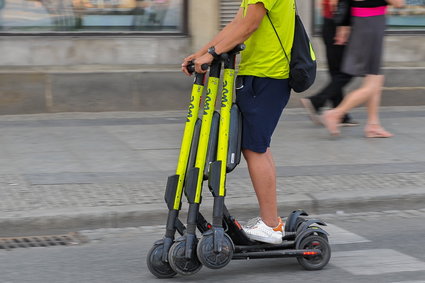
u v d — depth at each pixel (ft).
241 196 47.52
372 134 65.67
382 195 48.73
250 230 35.14
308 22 81.00
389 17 84.74
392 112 78.28
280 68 34.27
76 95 74.23
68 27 76.95
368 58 64.08
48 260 38.17
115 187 48.96
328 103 72.64
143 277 35.22
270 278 34.86
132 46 78.23
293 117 75.00
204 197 47.60
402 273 35.70
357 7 63.36
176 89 76.89
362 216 47.67
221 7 79.66
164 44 79.00
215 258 33.14
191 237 33.47
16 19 75.25
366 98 64.75
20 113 72.90
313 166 55.42
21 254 39.24
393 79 81.51
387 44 83.82
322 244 35.94
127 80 75.25
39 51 75.61
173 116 74.43
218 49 33.06
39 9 75.87
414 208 49.37
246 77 34.37
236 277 35.04
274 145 61.93
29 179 50.42
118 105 75.56
